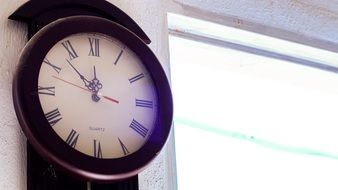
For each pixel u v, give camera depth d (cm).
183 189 95
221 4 107
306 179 113
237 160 105
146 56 83
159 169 87
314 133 120
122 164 74
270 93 117
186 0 102
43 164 73
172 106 83
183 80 105
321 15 123
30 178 72
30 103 69
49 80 73
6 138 73
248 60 113
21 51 75
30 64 71
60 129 72
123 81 80
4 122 74
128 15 90
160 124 80
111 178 73
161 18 98
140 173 84
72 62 76
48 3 80
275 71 118
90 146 74
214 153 102
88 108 75
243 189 103
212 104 107
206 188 98
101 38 80
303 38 117
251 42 112
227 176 102
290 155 114
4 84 76
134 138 78
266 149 110
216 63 110
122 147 76
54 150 69
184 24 103
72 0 82
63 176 74
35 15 79
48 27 75
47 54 74
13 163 73
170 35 103
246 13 110
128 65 81
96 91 77
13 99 71
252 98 114
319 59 122
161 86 83
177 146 98
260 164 108
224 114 108
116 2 92
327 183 116
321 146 120
